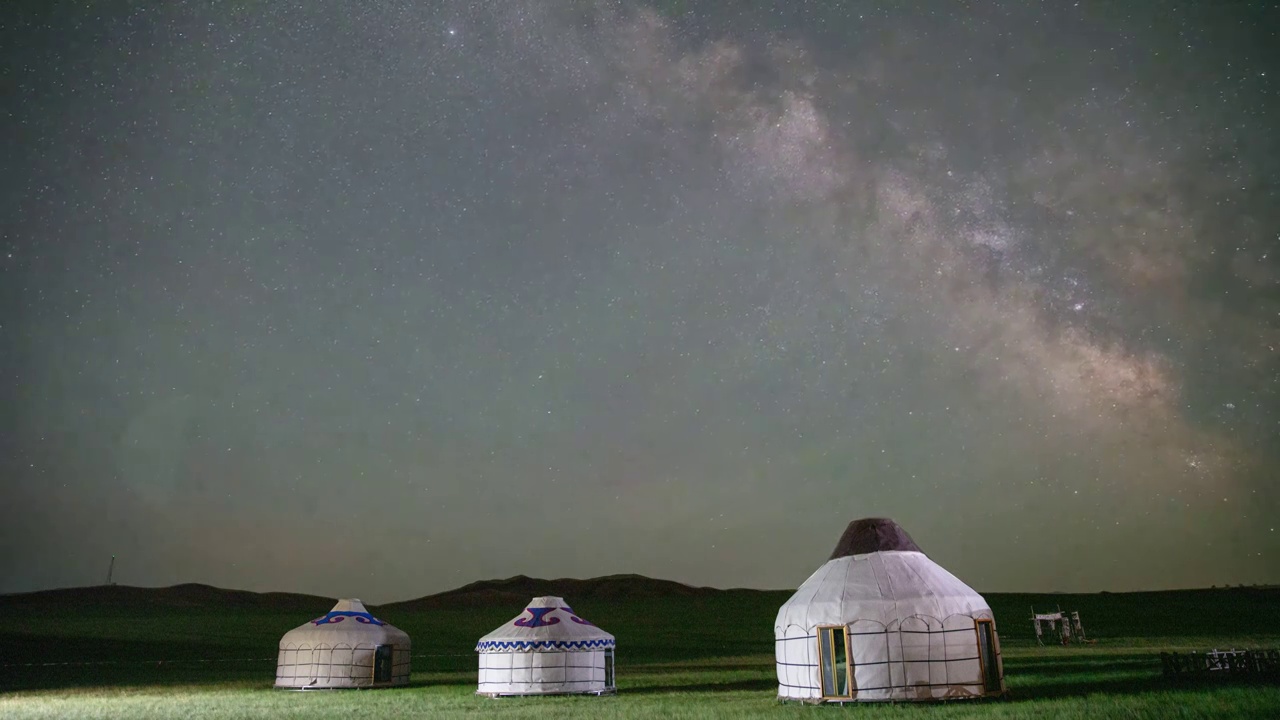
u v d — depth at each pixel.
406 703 22.55
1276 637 55.00
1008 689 19.89
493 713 19.17
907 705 17.39
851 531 21.00
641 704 20.58
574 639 25.38
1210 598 88.81
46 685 32.22
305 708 21.45
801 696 19.44
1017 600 95.62
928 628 18.42
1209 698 16.20
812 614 19.31
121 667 44.03
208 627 78.12
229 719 18.95
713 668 38.22
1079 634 57.69
